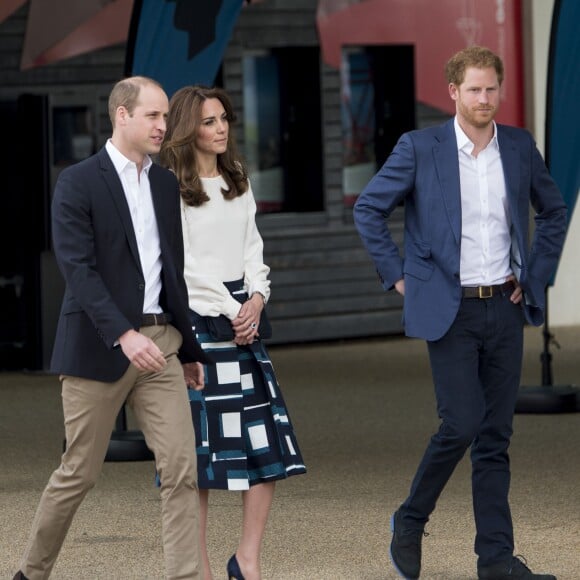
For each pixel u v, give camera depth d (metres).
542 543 16.61
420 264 14.41
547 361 26.62
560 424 24.89
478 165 14.40
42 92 34.00
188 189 14.14
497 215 14.39
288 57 37.47
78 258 12.84
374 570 15.48
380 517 18.05
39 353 33.19
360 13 37.56
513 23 38.66
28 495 19.64
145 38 21.81
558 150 24.67
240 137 36.88
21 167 33.25
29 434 24.92
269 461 14.23
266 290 14.46
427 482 14.57
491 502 14.69
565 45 24.42
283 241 37.25
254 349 14.40
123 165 13.15
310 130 37.78
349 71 37.97
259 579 14.40
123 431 22.41
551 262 14.73
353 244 38.22
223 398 14.11
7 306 33.56
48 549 13.61
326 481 20.45
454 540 16.81
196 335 14.11
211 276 14.19
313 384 30.88
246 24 36.62
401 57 38.41
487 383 14.65
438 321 14.22
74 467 13.34
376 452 22.81
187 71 22.05
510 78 38.81
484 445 14.73
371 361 34.50
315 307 37.72
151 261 13.24
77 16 34.31
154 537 17.08
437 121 38.53
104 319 12.65
